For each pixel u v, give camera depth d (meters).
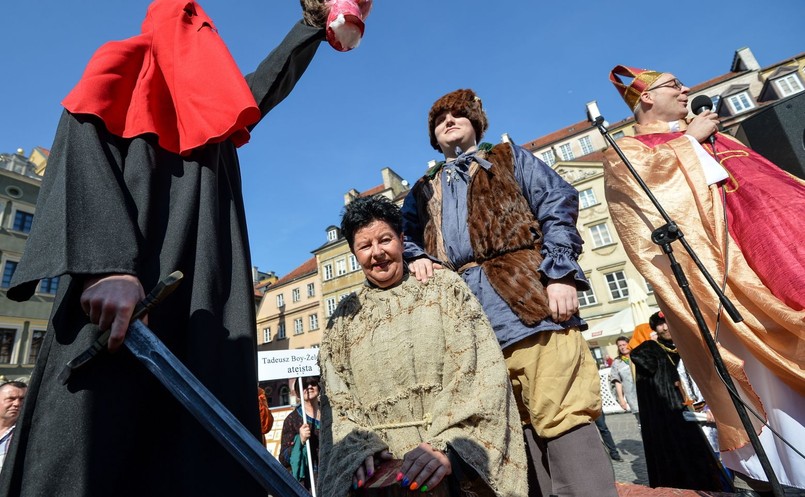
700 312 1.89
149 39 1.09
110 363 0.81
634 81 2.76
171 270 0.91
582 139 33.00
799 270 1.78
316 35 1.30
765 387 1.91
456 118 2.34
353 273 32.34
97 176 0.84
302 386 5.06
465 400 1.33
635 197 2.26
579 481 1.53
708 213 2.09
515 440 1.30
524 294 1.75
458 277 1.61
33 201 22.16
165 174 1.01
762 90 27.73
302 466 4.55
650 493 3.16
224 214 1.12
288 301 36.75
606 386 13.22
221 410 0.76
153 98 1.03
